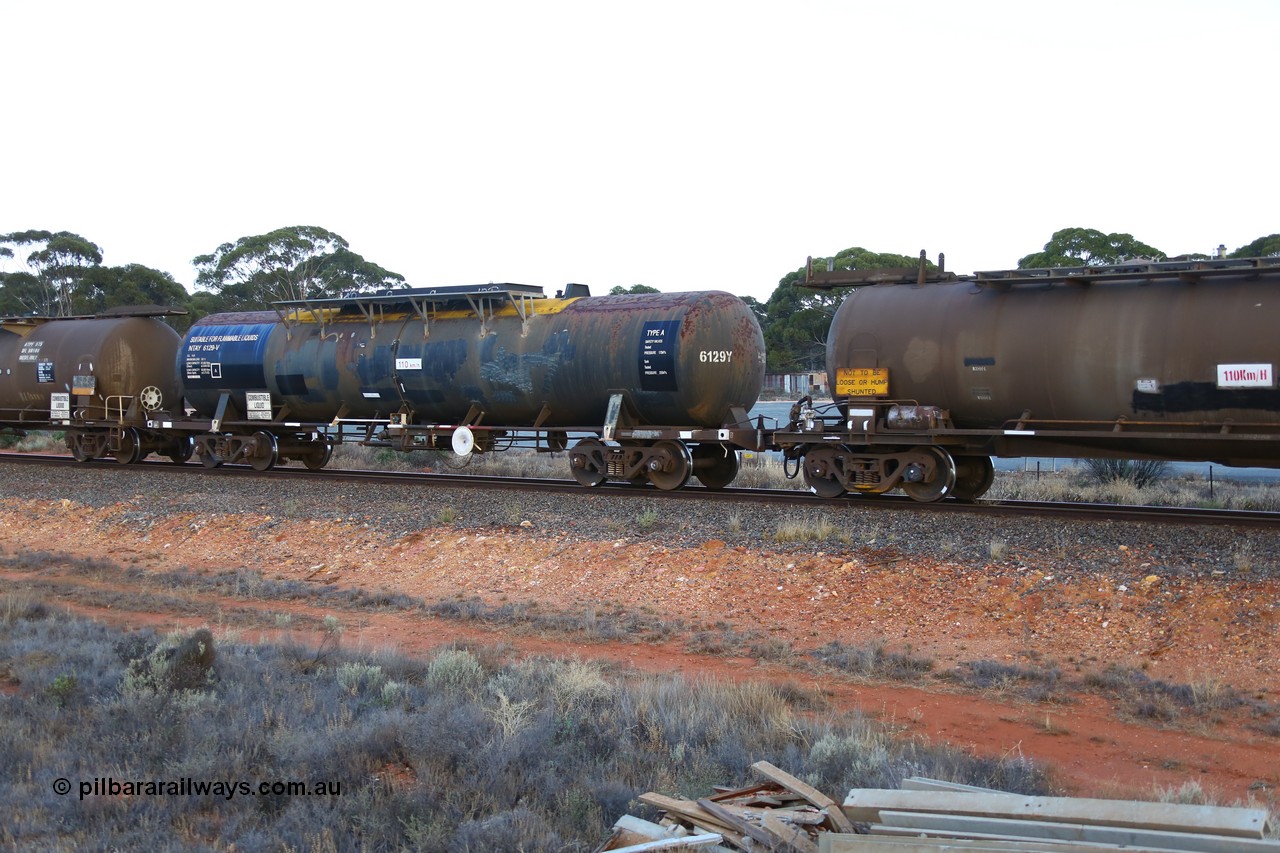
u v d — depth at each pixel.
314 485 23.52
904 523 16.48
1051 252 61.19
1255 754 10.16
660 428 21.06
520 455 38.03
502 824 7.69
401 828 7.87
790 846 7.05
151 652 12.28
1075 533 15.19
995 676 12.38
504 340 22.47
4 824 7.81
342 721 10.12
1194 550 14.12
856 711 11.32
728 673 13.11
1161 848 6.34
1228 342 14.81
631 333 20.98
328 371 24.83
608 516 18.98
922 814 7.08
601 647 14.44
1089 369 15.94
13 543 23.39
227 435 27.39
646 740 10.03
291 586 18.34
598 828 7.82
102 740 9.76
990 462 18.88
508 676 11.86
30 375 30.36
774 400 66.44
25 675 11.91
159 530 22.64
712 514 18.28
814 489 19.45
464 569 18.36
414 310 24.20
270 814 8.26
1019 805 6.99
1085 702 11.68
